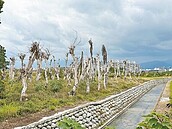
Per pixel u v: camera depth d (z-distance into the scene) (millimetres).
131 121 24203
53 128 15352
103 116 24000
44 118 15242
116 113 28062
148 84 66062
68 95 29859
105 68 48688
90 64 43094
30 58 25781
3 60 32469
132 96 41188
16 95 24625
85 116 20156
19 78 37281
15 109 17750
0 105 19781
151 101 40406
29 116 17281
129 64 91000
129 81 68062
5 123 14984
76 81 31562
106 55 49312
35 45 27297
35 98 23984
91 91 37344
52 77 46875
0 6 26531
